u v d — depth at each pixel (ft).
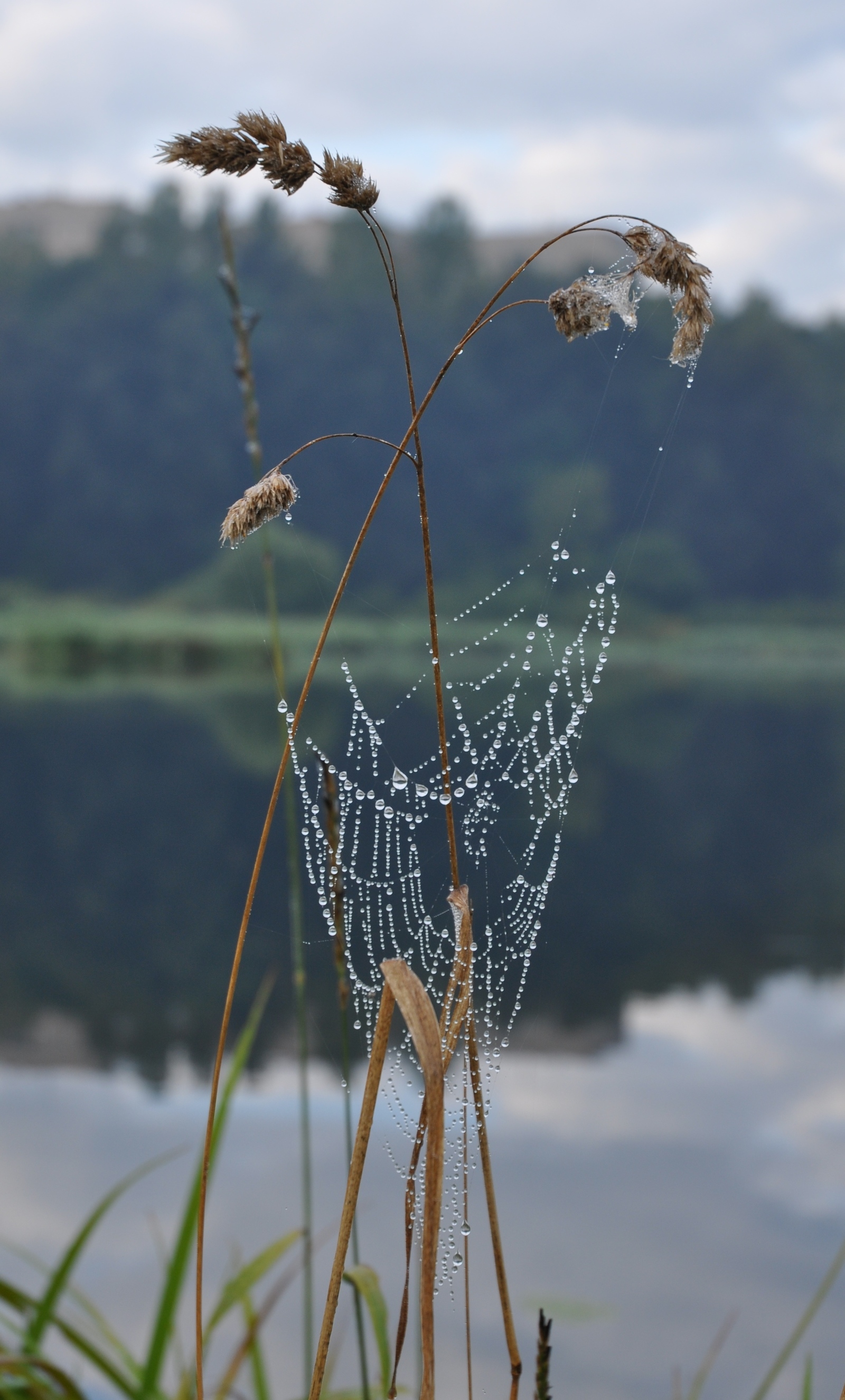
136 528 294.05
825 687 126.93
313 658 4.45
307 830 9.62
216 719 86.58
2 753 66.23
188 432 300.20
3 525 301.63
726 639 208.44
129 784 55.72
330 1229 10.71
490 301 4.26
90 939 29.84
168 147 4.13
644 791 51.83
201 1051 21.24
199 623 189.78
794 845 40.50
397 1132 15.17
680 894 33.19
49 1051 21.43
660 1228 13.97
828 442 263.70
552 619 124.88
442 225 318.24
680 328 4.44
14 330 327.88
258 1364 7.76
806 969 26.03
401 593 212.84
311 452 246.68
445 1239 7.97
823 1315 12.16
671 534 239.30
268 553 8.41
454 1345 11.58
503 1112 18.04
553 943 28.14
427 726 50.34
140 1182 15.48
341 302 307.58
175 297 323.37
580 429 247.09
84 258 349.41
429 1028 4.26
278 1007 23.98
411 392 4.36
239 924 31.40
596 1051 20.76
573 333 4.35
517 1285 12.63
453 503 241.35
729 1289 12.60
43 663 164.55
